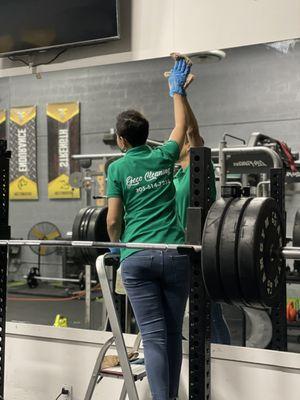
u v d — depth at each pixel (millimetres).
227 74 6535
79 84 7211
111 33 3400
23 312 5992
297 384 2598
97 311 5824
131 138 2381
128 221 2373
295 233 3191
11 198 7910
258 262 1596
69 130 7371
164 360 2205
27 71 3768
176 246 1836
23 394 3293
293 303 4426
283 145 3752
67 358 3168
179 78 2432
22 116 7453
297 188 6168
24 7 3609
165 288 2346
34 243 2180
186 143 2760
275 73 6266
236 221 1631
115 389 2996
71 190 7523
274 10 3061
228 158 3596
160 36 3363
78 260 7059
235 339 3289
